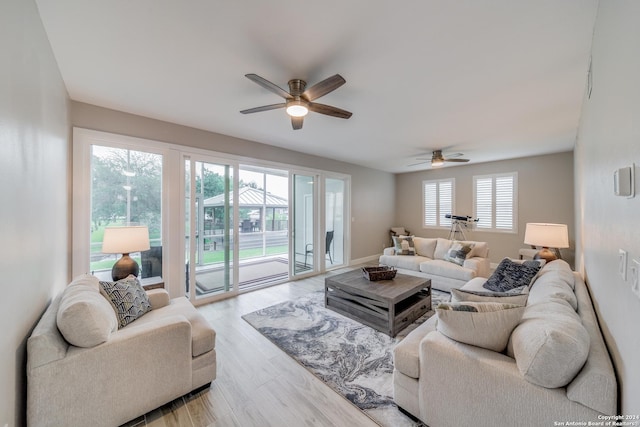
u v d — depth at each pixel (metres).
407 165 6.38
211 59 1.99
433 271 4.24
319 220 5.32
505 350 1.39
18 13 1.23
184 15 1.53
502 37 1.72
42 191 1.64
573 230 4.94
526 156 5.43
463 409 1.36
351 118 3.20
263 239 7.94
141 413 1.58
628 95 0.90
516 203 5.64
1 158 1.05
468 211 6.33
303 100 2.22
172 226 3.38
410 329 2.84
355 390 1.90
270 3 1.44
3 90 1.07
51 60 1.83
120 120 2.98
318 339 2.63
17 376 1.23
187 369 1.76
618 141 1.04
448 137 4.00
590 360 1.09
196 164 3.60
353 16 1.54
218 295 3.79
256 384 1.97
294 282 4.70
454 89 2.44
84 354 1.41
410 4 1.45
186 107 2.88
